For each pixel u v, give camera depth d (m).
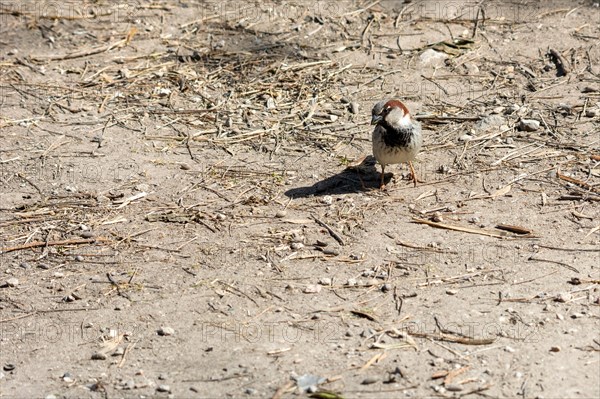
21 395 8.85
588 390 8.46
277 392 8.58
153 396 8.70
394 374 8.79
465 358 8.98
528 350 9.06
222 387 8.76
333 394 8.45
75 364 9.31
